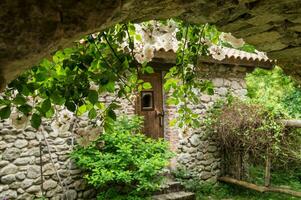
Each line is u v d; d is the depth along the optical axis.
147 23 2.14
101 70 1.73
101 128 1.99
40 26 0.87
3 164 4.78
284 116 6.16
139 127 5.70
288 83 7.97
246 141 6.22
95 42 1.83
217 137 6.96
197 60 2.44
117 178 4.68
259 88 8.12
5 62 0.91
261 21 1.55
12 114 1.71
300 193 5.69
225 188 6.79
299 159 6.17
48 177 5.15
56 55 1.67
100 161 4.85
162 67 6.38
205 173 6.83
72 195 5.35
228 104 6.76
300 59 2.10
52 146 5.19
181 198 5.77
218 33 2.33
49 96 1.56
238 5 1.39
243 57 6.61
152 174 4.80
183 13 1.48
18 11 0.83
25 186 4.95
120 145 4.95
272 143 5.95
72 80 1.59
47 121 5.09
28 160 4.99
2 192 4.76
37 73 1.52
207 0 1.31
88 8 0.90
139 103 6.42
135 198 4.98
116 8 0.95
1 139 4.77
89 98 1.59
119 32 1.93
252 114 6.22
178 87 2.50
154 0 1.12
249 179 6.78
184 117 2.60
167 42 2.31
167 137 6.58
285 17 1.48
